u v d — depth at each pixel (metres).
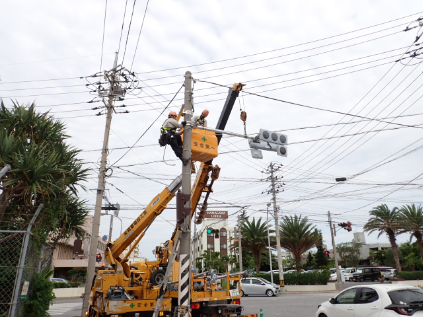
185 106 9.40
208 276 10.85
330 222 33.38
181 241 8.15
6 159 9.05
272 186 31.86
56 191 9.76
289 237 37.47
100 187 14.01
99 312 10.12
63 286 30.92
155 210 10.81
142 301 9.54
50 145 10.74
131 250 10.97
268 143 9.98
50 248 11.42
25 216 9.55
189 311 7.86
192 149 9.21
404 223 38.34
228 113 10.41
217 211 26.78
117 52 15.66
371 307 7.79
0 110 10.62
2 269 8.10
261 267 60.19
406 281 36.34
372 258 74.88
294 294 28.34
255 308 16.94
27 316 8.68
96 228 13.38
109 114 15.29
